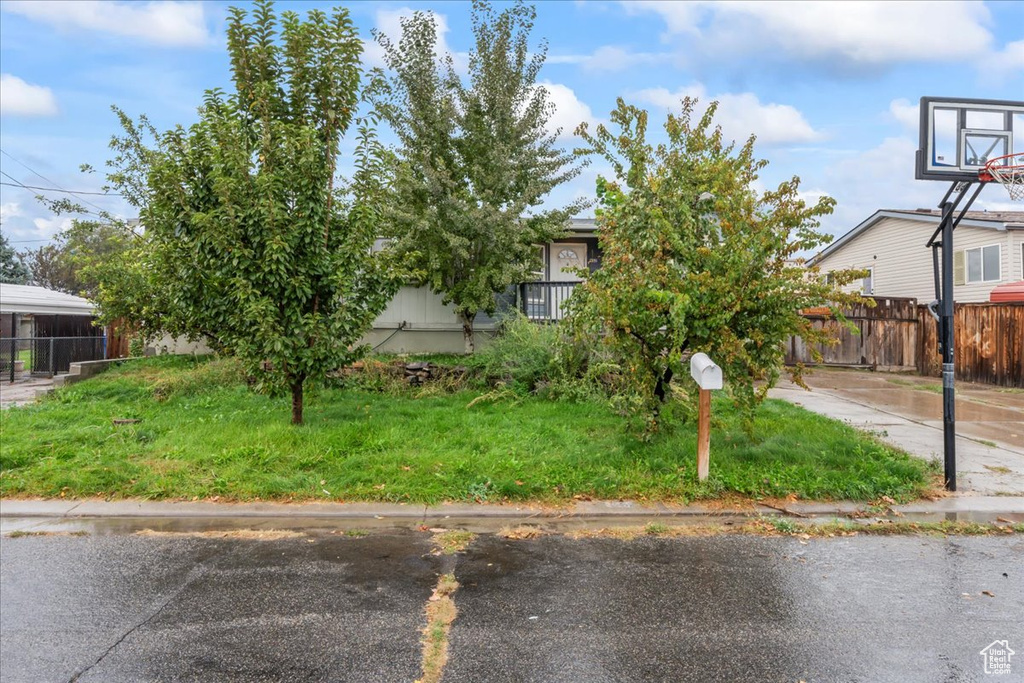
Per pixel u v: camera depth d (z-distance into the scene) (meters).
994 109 6.24
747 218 6.05
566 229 12.02
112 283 11.11
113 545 4.80
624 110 6.90
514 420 8.05
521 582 4.12
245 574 4.25
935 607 3.73
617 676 3.01
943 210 6.20
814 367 16.17
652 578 4.18
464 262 11.07
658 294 5.70
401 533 5.09
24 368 17.39
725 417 8.45
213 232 6.77
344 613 3.68
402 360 10.77
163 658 3.17
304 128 6.86
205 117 7.49
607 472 6.20
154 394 9.62
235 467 6.27
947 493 5.94
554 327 9.53
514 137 11.15
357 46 7.50
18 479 6.04
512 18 10.98
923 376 15.16
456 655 3.21
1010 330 12.99
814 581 4.12
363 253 7.83
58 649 3.25
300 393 7.73
